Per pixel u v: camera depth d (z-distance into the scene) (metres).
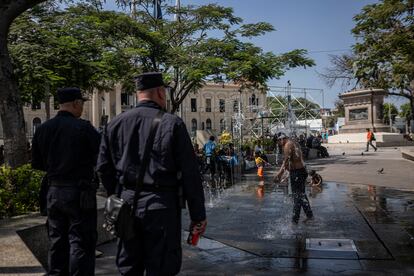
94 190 4.29
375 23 19.77
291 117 32.66
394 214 9.10
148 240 3.10
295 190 8.59
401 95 32.94
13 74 7.64
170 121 3.16
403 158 24.98
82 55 16.92
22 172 6.63
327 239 7.00
